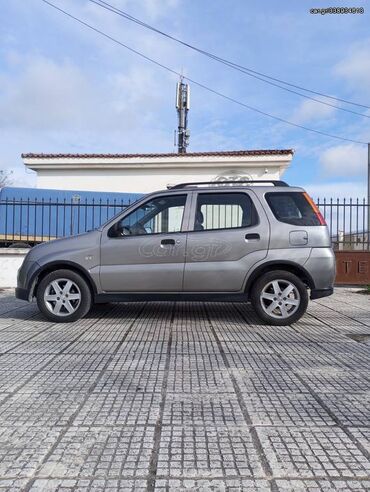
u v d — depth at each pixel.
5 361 4.85
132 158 18.97
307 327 6.56
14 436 3.11
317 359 4.94
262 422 3.34
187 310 7.91
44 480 2.56
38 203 13.00
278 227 6.49
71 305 6.79
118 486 2.51
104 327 6.54
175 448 2.94
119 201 16.38
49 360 4.89
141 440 3.05
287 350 5.30
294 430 3.21
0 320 7.11
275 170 18.67
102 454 2.86
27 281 6.83
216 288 6.55
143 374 4.43
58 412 3.51
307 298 6.51
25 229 15.77
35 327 6.54
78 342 5.66
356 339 5.84
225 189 6.76
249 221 6.59
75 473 2.64
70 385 4.11
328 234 6.55
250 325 6.69
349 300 9.46
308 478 2.59
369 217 11.98
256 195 6.67
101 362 4.82
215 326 6.62
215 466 2.72
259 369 4.59
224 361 4.86
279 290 6.55
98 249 6.66
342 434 3.15
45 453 2.87
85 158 19.11
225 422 3.34
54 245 6.83
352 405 3.67
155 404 3.68
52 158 19.23
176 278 6.55
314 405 3.66
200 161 18.64
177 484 2.53
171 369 4.58
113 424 3.30
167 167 19.08
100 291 6.70
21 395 3.87
